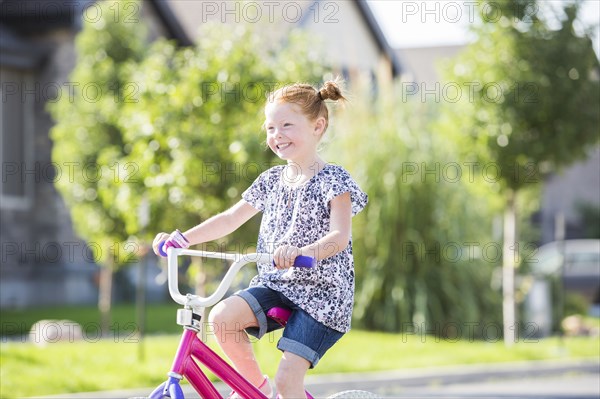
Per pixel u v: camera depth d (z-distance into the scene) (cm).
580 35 2922
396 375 2356
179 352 867
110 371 2081
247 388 898
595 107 2933
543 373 2631
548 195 7669
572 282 4909
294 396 903
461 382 2466
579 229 7669
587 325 3697
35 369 2059
